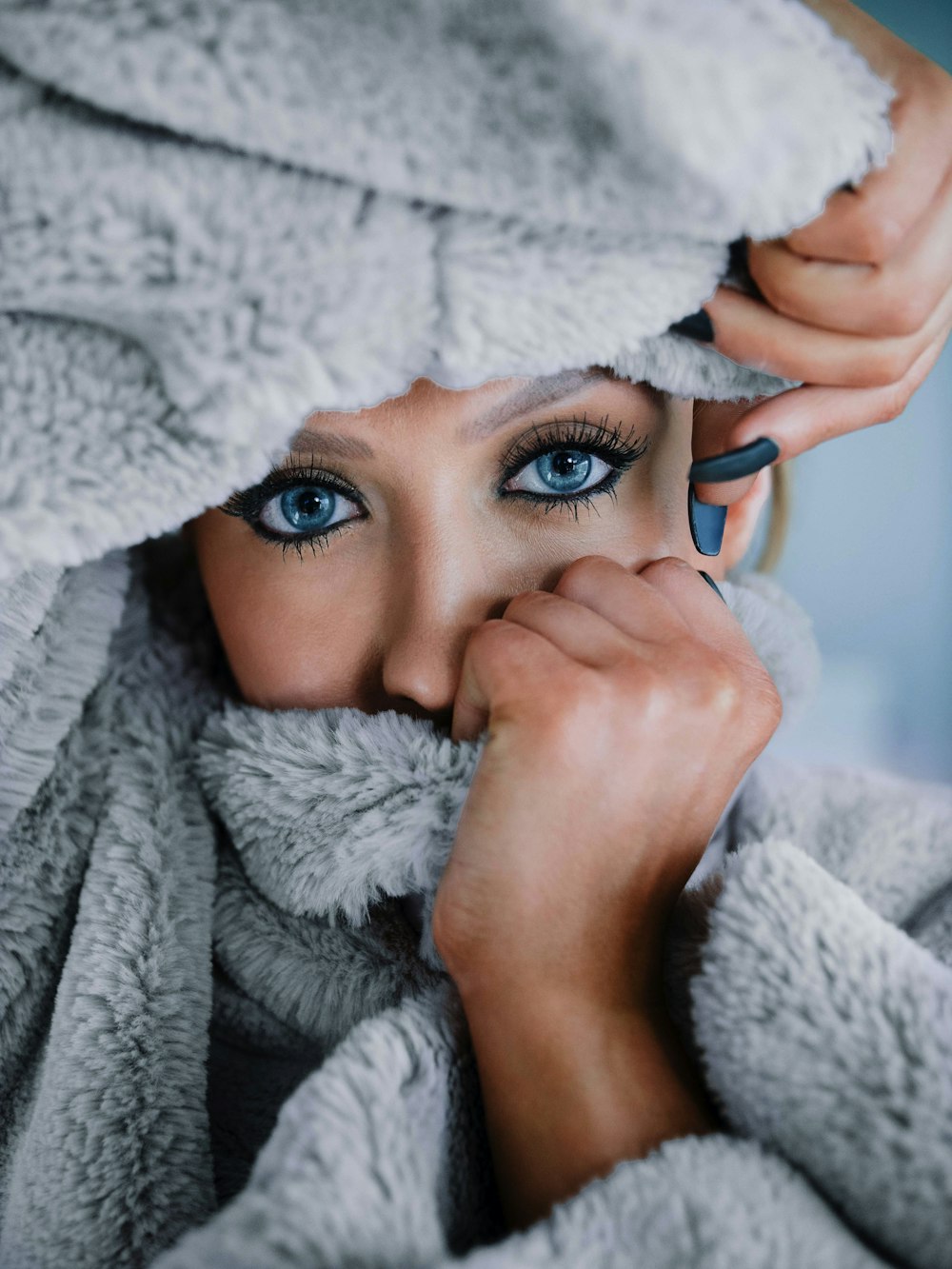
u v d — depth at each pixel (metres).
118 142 0.36
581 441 0.52
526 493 0.53
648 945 0.44
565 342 0.41
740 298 0.44
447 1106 0.42
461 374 0.42
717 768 0.46
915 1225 0.34
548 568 0.54
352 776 0.52
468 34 0.33
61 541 0.44
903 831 0.66
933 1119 0.34
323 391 0.40
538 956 0.43
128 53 0.34
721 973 0.39
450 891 0.44
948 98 0.45
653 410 0.53
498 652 0.47
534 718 0.45
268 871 0.56
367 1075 0.39
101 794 0.62
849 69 0.39
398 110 0.35
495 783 0.45
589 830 0.44
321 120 0.35
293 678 0.58
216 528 0.59
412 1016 0.43
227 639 0.62
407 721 0.53
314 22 0.33
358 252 0.38
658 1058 0.40
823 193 0.38
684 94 0.33
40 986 0.58
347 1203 0.34
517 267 0.39
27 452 0.42
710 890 0.46
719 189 0.35
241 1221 0.34
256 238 0.37
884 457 1.68
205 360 0.39
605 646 0.47
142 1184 0.49
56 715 0.59
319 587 0.56
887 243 0.41
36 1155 0.50
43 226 0.37
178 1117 0.52
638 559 0.55
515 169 0.36
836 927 0.39
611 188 0.36
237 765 0.57
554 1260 0.32
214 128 0.35
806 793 0.70
